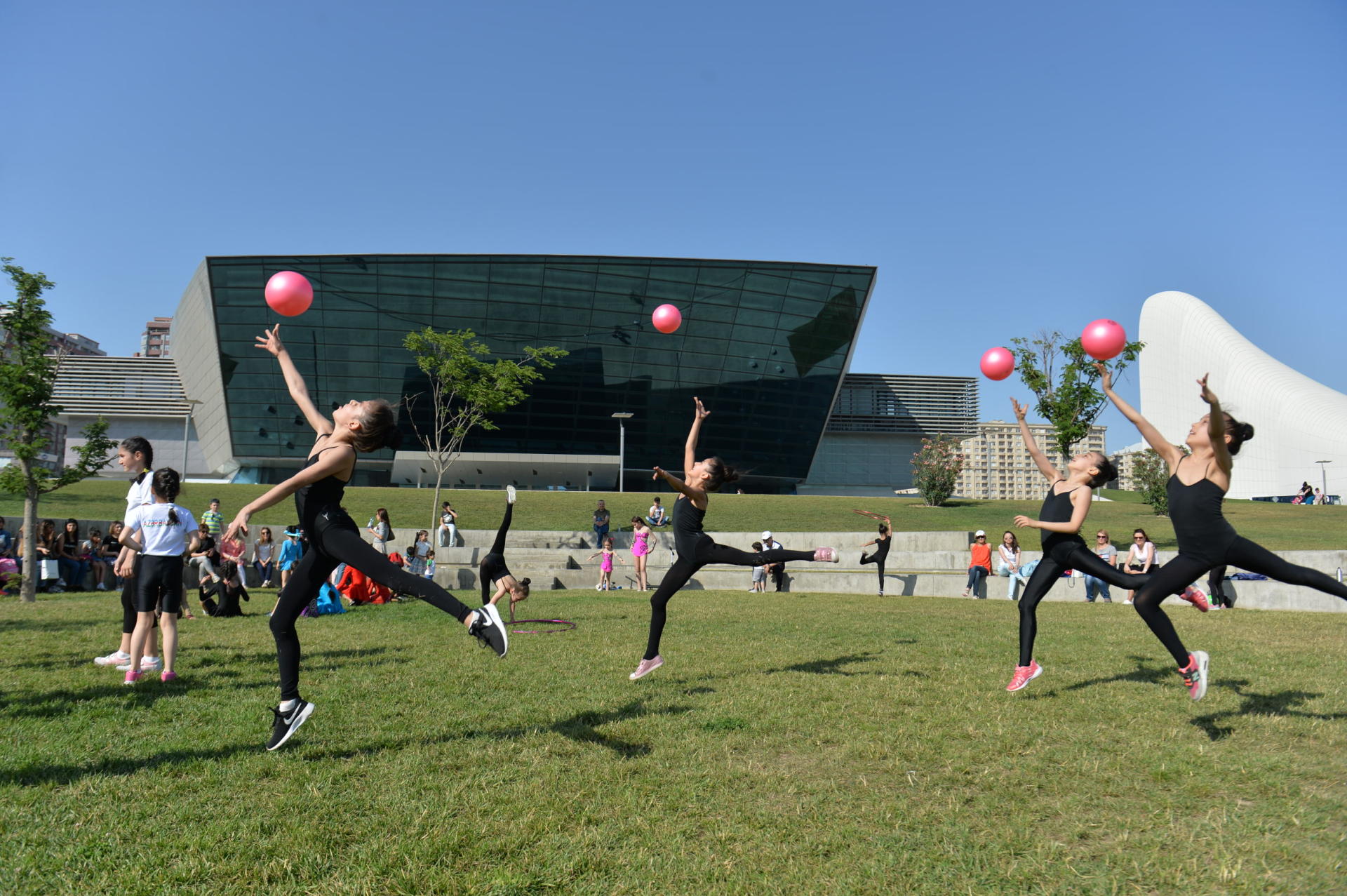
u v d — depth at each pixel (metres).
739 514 33.69
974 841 3.36
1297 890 2.88
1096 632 10.68
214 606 12.48
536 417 62.62
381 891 2.85
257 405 59.62
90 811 3.59
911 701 6.00
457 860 3.14
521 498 37.22
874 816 3.63
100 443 16.92
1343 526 30.91
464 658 8.17
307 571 4.45
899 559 22.83
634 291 59.25
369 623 11.72
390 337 58.12
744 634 10.37
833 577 21.02
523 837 3.35
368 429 4.36
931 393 91.12
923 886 2.95
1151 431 5.65
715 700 6.02
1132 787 4.02
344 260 55.91
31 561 15.88
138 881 2.90
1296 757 4.44
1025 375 26.39
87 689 6.39
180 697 6.06
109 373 82.38
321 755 4.55
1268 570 5.03
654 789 3.98
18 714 5.49
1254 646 9.19
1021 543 27.05
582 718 5.43
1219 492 5.14
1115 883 2.96
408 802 3.73
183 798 3.81
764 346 62.22
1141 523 32.47
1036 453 7.04
